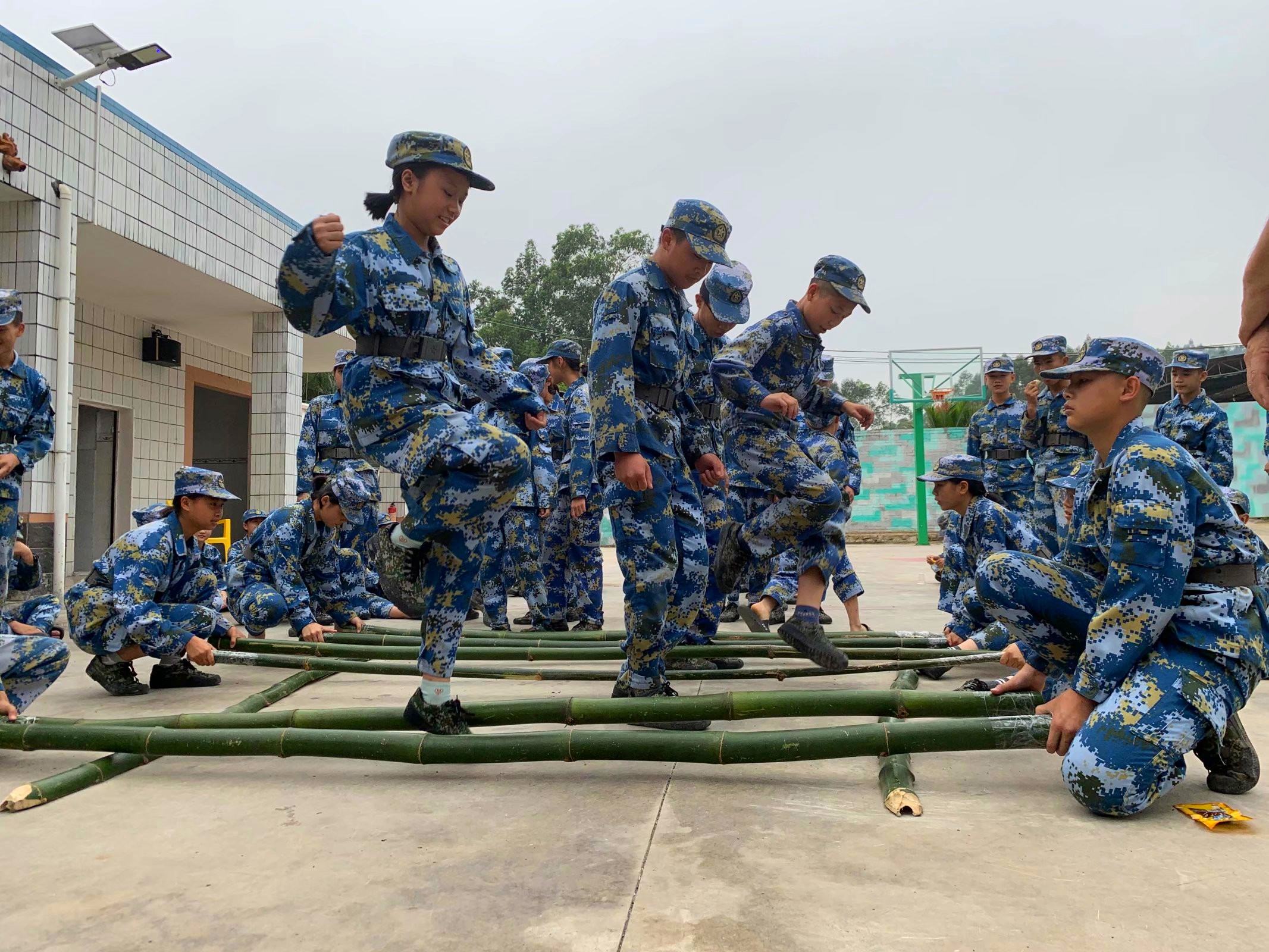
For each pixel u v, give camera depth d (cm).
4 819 241
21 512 734
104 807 249
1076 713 243
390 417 275
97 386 1128
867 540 2075
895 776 252
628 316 317
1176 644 242
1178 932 168
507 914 177
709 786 261
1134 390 255
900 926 171
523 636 504
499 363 313
